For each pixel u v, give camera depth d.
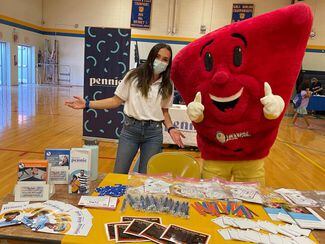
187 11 13.02
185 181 1.56
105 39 4.65
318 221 1.20
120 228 1.08
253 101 1.53
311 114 11.60
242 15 12.66
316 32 12.26
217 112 1.58
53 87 13.75
